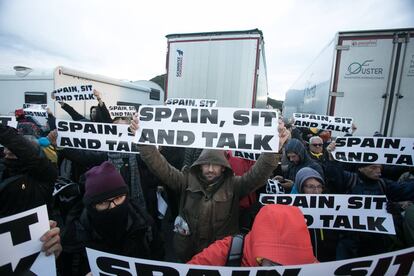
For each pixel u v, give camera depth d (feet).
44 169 6.04
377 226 6.12
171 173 6.65
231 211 6.12
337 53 15.84
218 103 17.60
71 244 4.81
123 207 4.93
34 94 23.04
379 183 8.04
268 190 9.01
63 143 8.55
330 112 16.20
